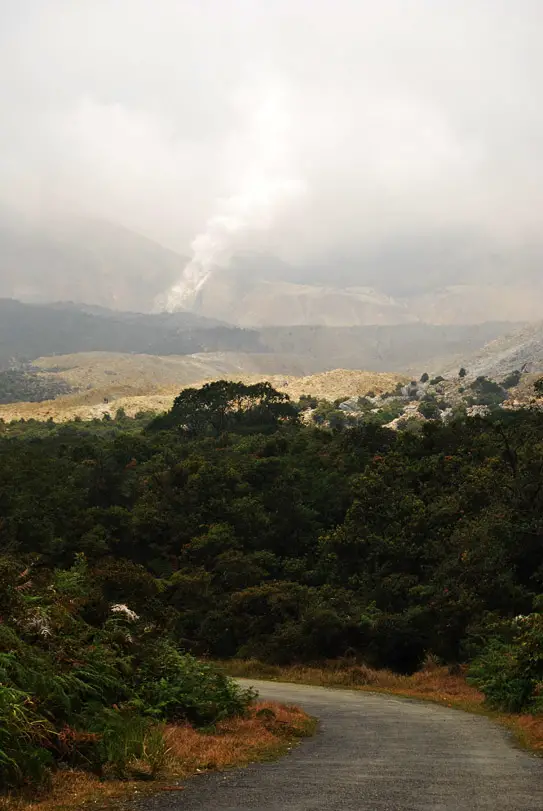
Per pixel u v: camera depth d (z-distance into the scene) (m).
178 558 63.31
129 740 10.78
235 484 73.12
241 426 124.62
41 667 10.99
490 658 30.19
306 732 15.72
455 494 54.78
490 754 12.80
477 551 43.16
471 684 30.95
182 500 69.50
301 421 134.12
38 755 8.87
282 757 12.17
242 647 46.50
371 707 23.98
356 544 54.94
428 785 9.37
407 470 62.25
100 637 14.88
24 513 60.53
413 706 24.97
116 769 9.79
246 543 65.38
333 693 30.64
